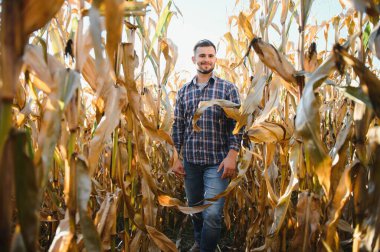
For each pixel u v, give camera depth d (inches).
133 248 75.7
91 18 34.7
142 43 79.1
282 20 71.9
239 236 136.4
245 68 131.9
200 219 122.0
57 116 39.4
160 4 90.0
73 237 47.6
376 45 44.8
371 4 41.8
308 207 64.0
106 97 54.5
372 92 44.1
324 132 118.3
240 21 73.5
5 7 27.0
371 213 47.1
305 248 63.6
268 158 76.0
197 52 114.7
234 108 84.2
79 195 46.0
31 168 29.7
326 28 133.8
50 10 32.0
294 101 79.4
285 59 59.4
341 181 53.1
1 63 27.5
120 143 67.1
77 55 46.1
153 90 146.6
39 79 41.2
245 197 122.4
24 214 29.7
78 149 70.2
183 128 122.2
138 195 88.0
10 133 27.8
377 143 46.1
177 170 118.6
